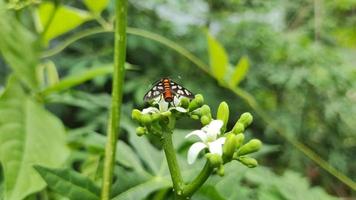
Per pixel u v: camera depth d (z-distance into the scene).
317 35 1.49
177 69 1.54
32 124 0.40
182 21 1.61
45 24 0.51
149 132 0.31
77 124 1.39
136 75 1.51
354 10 1.54
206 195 0.36
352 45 1.56
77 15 0.51
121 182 0.36
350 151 1.51
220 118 0.31
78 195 0.32
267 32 1.49
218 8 1.64
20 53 0.43
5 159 0.37
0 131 0.38
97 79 1.33
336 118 1.47
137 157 0.42
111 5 1.31
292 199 0.48
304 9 1.56
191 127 1.39
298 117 1.48
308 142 1.48
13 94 0.41
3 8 0.42
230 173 0.39
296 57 1.44
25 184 0.36
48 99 0.48
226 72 0.57
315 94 1.47
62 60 1.42
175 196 0.30
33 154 0.39
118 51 0.33
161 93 0.31
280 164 1.42
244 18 1.57
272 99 1.53
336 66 1.43
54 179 0.32
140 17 1.54
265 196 0.47
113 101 0.33
